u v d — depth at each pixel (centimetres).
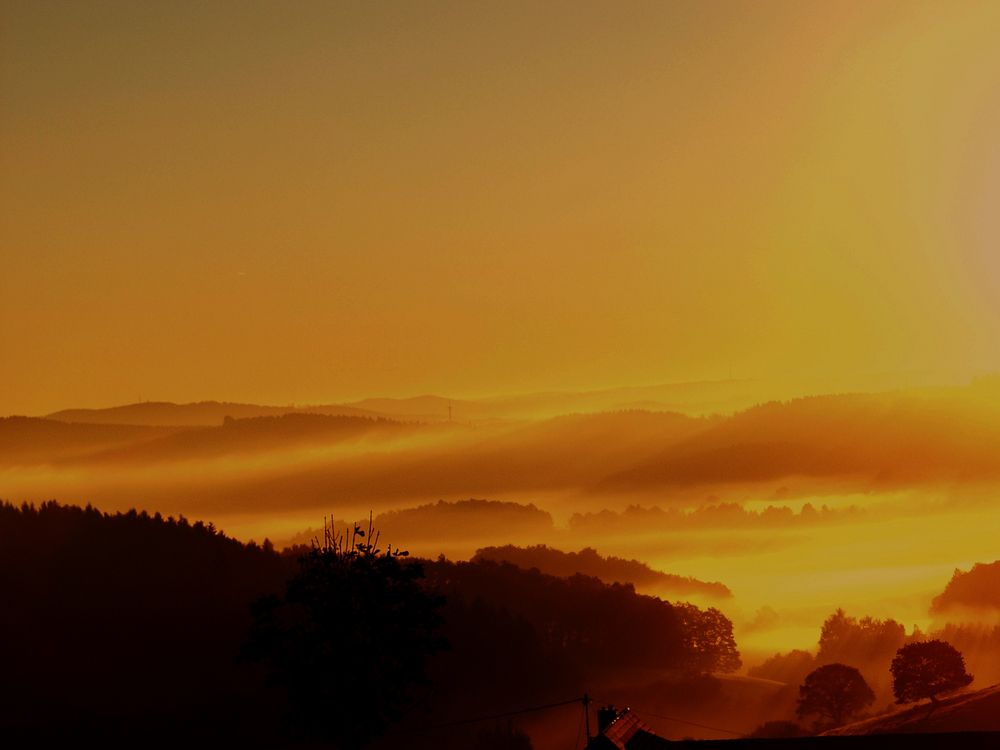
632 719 9594
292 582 8612
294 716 8606
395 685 8600
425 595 8706
